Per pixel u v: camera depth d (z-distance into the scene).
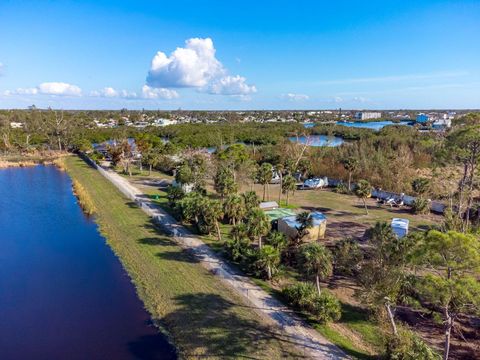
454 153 34.28
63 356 20.66
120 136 117.44
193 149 86.62
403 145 77.94
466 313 23.67
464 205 39.75
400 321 23.16
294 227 35.12
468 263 14.47
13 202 55.34
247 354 19.78
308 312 23.81
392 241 23.77
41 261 33.81
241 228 32.31
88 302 26.44
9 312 25.33
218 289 26.95
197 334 21.72
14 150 105.00
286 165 65.81
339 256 30.52
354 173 64.94
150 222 43.47
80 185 62.97
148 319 24.02
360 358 19.41
